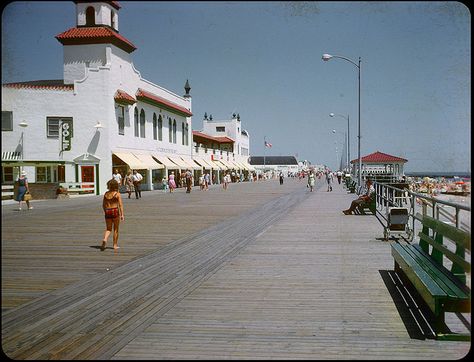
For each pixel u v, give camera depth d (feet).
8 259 30.37
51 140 114.32
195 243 36.96
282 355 13.89
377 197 66.80
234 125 303.07
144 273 25.89
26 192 71.67
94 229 46.57
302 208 71.00
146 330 16.31
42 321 17.37
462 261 16.02
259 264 28.02
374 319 17.21
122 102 124.67
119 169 125.29
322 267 26.81
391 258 29.32
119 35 131.34
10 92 111.55
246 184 216.33
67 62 126.72
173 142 175.83
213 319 17.47
